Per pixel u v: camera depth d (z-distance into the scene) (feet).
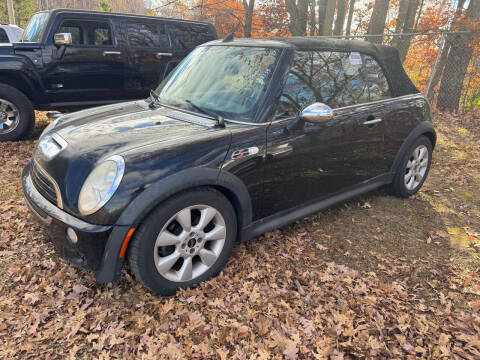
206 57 11.85
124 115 10.54
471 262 11.10
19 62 19.56
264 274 10.04
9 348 7.47
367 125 12.01
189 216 8.44
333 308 8.98
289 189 10.44
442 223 13.42
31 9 104.22
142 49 22.99
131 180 7.63
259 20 68.28
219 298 8.98
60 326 8.02
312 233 12.28
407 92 14.06
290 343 7.80
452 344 8.09
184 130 9.04
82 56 21.21
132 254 7.98
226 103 10.05
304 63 10.66
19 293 9.02
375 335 8.25
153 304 8.71
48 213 8.23
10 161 17.49
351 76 11.95
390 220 13.43
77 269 9.80
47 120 25.90
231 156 8.80
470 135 26.32
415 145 14.28
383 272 10.53
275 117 9.72
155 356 7.41
